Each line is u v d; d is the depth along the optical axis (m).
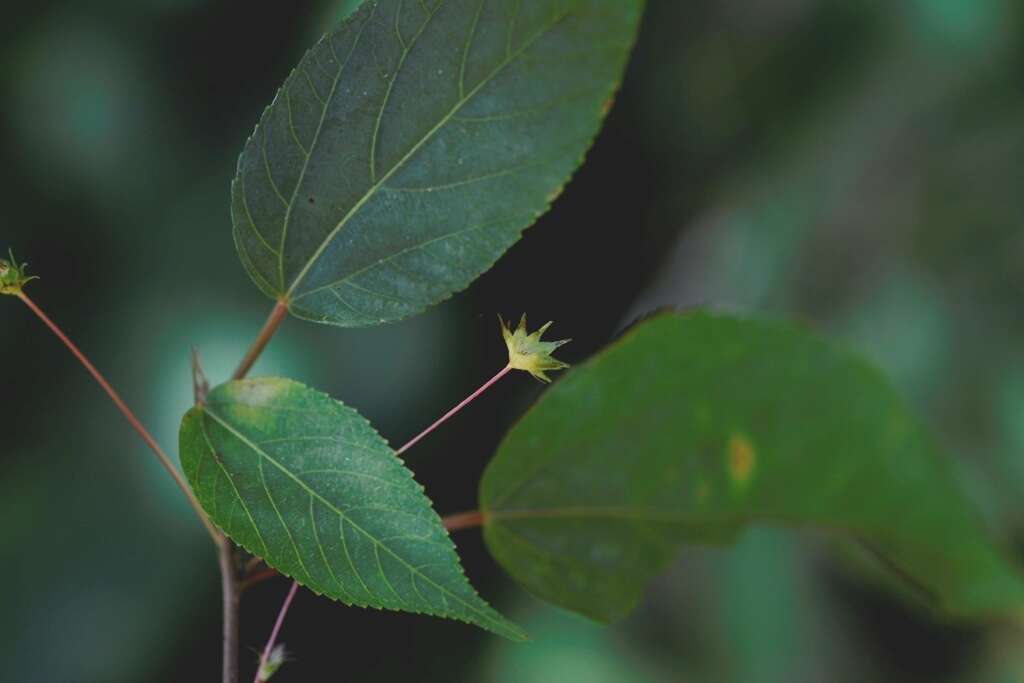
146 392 0.93
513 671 0.97
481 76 0.44
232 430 0.45
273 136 0.45
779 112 1.12
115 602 0.92
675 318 0.50
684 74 1.13
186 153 0.97
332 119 0.45
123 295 0.95
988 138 1.05
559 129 0.44
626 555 0.50
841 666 0.96
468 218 0.45
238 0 0.96
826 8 1.08
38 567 0.91
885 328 1.03
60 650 0.91
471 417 0.97
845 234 1.07
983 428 0.99
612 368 0.50
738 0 1.12
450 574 0.44
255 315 0.94
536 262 1.03
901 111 1.07
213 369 0.92
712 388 0.50
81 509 0.93
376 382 0.95
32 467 0.93
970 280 1.04
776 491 0.51
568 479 0.50
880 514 0.52
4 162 0.93
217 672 0.94
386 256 0.45
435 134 0.45
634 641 0.98
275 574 0.47
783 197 1.09
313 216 0.45
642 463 0.50
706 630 0.97
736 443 0.51
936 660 0.99
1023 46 1.00
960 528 0.53
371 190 0.45
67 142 0.95
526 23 0.44
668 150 1.13
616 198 1.09
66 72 0.95
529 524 0.50
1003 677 0.98
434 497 0.97
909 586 0.54
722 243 1.10
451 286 0.45
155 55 0.97
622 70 0.44
